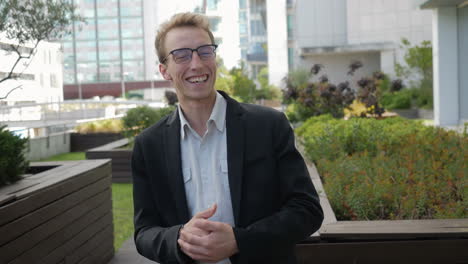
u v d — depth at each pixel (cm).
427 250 292
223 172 170
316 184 490
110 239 436
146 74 6819
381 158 549
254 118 171
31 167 443
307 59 3678
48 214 301
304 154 758
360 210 397
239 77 2731
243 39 5319
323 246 298
